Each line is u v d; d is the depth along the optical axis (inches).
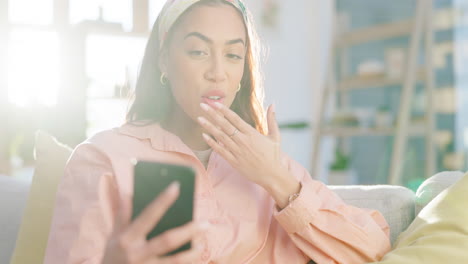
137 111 44.9
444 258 35.0
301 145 204.8
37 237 43.8
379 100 183.3
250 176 38.8
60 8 153.9
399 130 155.3
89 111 149.0
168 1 42.2
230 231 40.1
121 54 155.3
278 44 200.7
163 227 22.1
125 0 163.5
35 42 144.8
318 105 205.3
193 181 22.6
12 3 149.4
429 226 37.9
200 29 38.7
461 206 38.2
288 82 203.2
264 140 38.1
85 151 38.5
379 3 183.5
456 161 151.6
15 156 133.7
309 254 40.1
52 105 140.5
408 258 35.9
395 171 154.9
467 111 149.5
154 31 43.8
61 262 34.2
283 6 202.1
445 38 155.3
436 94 157.8
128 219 22.1
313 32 206.1
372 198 46.7
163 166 22.7
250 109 49.1
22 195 52.3
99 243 33.7
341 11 199.8
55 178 45.0
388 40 175.8
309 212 39.1
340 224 40.1
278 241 42.6
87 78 143.3
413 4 171.9
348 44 187.8
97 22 144.1
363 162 191.0
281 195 39.4
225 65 39.7
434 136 157.4
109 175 36.7
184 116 42.9
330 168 184.5
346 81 187.0
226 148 39.3
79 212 35.1
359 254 40.2
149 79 44.4
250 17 46.2
